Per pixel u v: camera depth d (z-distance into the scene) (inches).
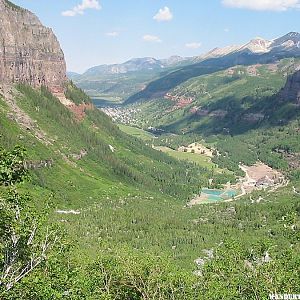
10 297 1485.0
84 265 3577.8
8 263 1605.6
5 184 1592.0
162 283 3356.3
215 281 3181.6
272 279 2888.8
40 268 1701.5
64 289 1715.1
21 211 1727.4
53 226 1886.1
